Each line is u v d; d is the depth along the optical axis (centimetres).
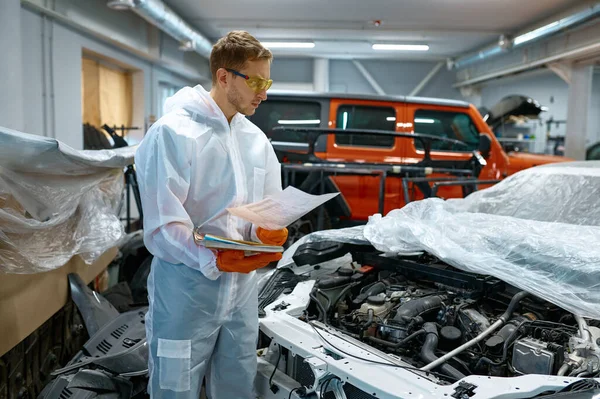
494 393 165
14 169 212
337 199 556
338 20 1058
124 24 918
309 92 602
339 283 277
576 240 239
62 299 307
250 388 210
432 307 242
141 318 313
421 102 604
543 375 177
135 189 514
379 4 926
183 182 175
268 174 212
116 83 1040
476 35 1140
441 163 532
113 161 286
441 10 955
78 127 806
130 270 466
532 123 1397
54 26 721
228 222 188
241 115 203
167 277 187
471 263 230
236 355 202
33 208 232
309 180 521
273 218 169
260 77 180
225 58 179
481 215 291
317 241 305
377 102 600
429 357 208
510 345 208
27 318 254
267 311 245
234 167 189
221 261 169
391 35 1165
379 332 238
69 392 232
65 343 338
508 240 245
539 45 1046
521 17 987
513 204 326
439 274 260
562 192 312
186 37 980
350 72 1505
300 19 1054
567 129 1088
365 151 596
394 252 286
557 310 232
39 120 694
